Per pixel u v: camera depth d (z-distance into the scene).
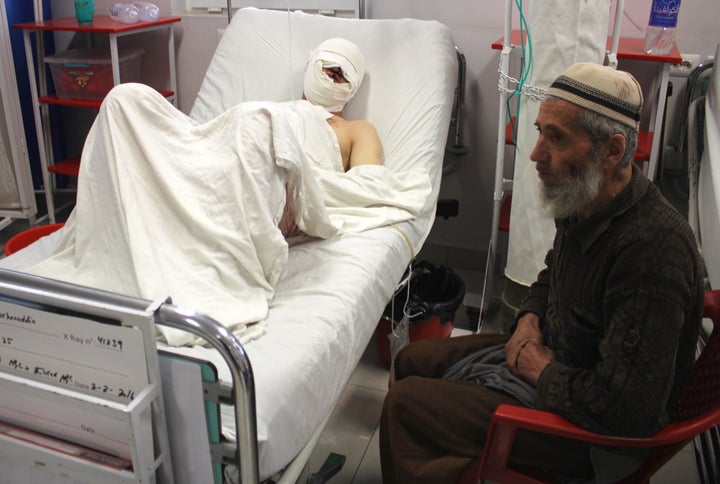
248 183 1.49
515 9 2.64
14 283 1.02
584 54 1.90
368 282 1.66
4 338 1.06
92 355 1.00
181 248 1.46
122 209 1.40
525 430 1.29
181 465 1.08
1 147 2.94
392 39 2.57
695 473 1.84
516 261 2.17
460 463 1.31
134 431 0.95
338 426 2.03
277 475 1.22
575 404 1.18
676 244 1.16
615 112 1.18
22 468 1.14
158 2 3.15
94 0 3.19
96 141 1.48
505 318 2.29
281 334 1.36
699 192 2.13
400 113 2.45
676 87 2.51
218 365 1.23
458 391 1.39
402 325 2.12
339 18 2.69
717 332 1.29
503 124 2.13
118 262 1.41
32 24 2.86
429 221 2.22
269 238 1.51
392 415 1.42
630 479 1.29
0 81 2.82
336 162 2.26
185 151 1.54
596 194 1.22
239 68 2.68
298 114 2.21
